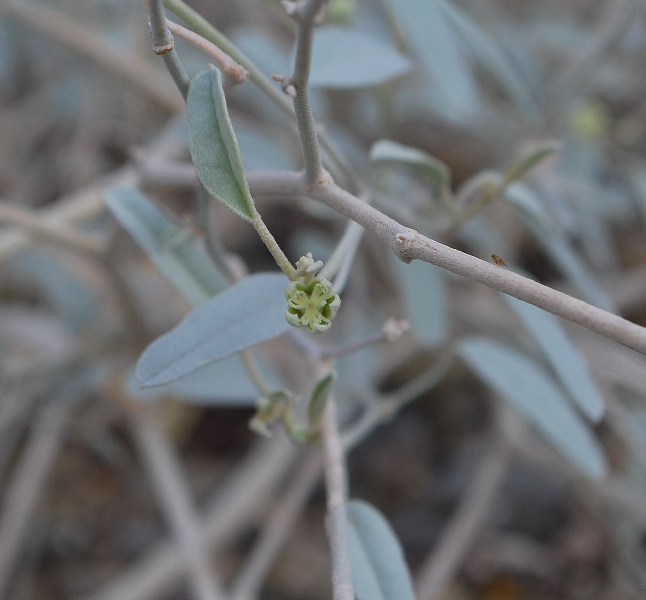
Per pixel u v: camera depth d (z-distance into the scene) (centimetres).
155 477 47
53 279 49
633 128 59
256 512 52
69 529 55
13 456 56
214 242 30
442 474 56
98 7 58
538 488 56
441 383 58
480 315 53
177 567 45
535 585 54
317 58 32
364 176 43
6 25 58
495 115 55
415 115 61
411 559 54
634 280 58
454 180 65
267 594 53
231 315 25
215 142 23
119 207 30
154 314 52
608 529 50
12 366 49
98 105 62
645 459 46
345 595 25
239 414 58
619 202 53
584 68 48
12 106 66
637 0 46
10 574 52
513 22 61
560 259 34
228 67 26
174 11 27
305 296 22
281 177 26
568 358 31
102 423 52
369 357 45
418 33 32
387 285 52
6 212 39
